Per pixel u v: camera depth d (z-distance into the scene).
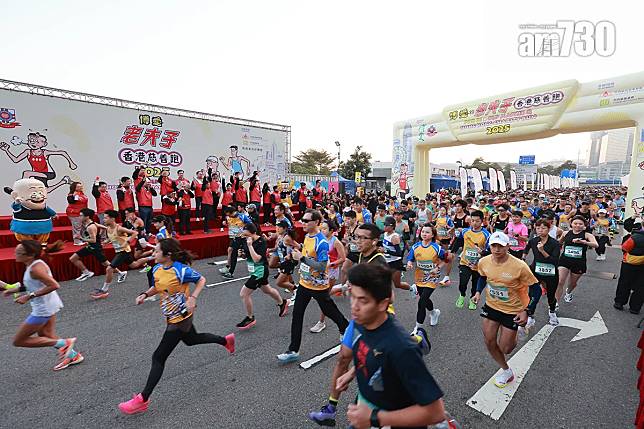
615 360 4.35
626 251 6.03
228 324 5.44
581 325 5.47
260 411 3.31
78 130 11.49
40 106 10.73
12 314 5.76
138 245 8.46
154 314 5.83
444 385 3.77
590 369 4.13
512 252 7.10
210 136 14.98
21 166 10.45
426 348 2.90
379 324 1.71
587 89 12.65
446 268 7.75
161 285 3.39
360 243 3.63
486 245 5.69
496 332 3.68
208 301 6.52
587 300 6.74
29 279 3.82
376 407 1.68
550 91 13.41
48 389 3.65
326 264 4.15
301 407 3.38
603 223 10.65
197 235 10.75
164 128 13.54
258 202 14.16
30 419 3.17
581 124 12.84
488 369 4.12
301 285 4.23
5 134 10.15
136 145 12.82
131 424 3.10
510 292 3.54
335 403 2.93
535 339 4.95
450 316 5.87
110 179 12.24
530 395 3.59
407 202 12.18
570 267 6.22
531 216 11.83
